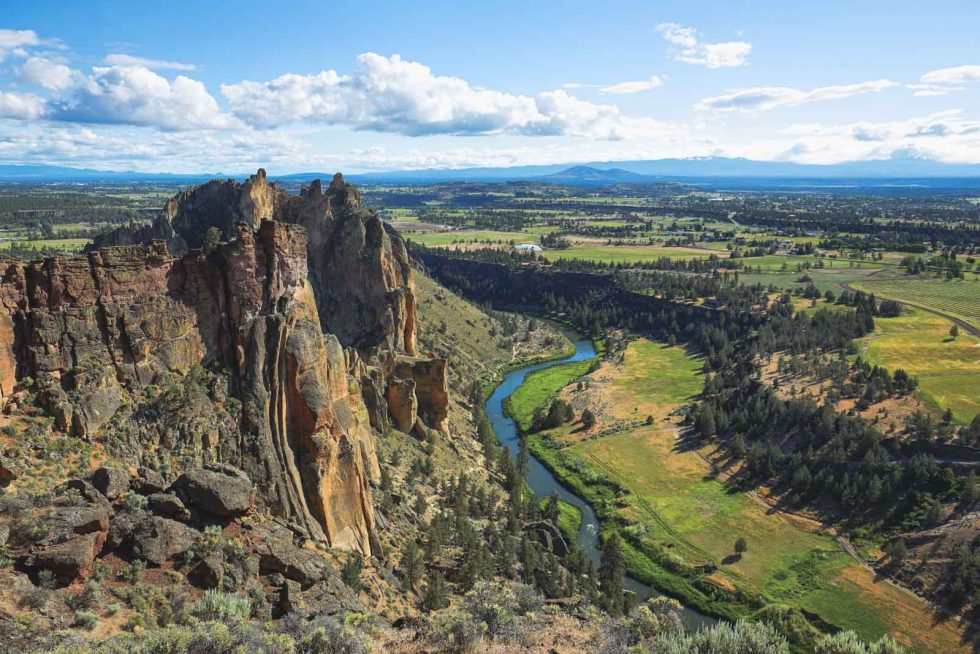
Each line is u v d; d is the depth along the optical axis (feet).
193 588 138.82
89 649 104.63
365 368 404.16
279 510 199.82
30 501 137.69
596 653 140.26
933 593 304.91
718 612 309.42
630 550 361.51
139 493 153.38
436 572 244.22
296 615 141.69
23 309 176.65
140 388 193.88
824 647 133.08
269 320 216.33
